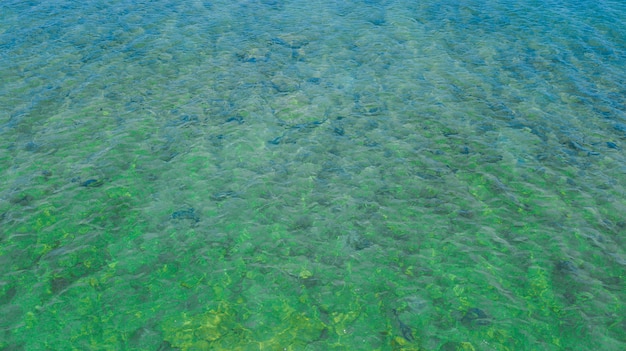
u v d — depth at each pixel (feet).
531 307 54.34
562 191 71.36
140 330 50.83
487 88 96.43
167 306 53.78
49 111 86.02
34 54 102.68
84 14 121.80
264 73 100.78
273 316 53.01
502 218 66.95
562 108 90.12
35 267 57.47
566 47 110.73
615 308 53.98
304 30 118.93
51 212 65.51
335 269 59.21
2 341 48.75
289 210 68.03
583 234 63.93
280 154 78.69
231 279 57.52
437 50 110.22
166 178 72.90
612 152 79.00
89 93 91.76
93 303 53.57
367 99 92.94
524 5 132.77
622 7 130.21
